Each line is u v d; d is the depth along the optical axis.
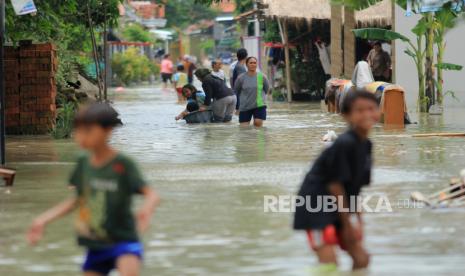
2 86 29.31
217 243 17.70
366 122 15.01
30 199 22.95
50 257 16.83
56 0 43.41
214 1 56.31
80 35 68.50
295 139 37.72
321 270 15.08
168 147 35.22
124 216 13.23
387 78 60.38
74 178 13.47
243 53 50.34
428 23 51.59
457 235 18.06
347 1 40.31
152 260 16.42
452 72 57.28
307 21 66.69
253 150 33.59
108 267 13.43
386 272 15.30
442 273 15.23
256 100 44.59
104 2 56.41
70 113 41.03
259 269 15.71
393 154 31.44
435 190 23.52
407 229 18.67
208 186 24.66
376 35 52.44
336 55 60.56
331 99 56.16
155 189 24.22
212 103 47.62
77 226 13.47
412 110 55.19
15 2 32.44
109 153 13.34
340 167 14.90
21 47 41.34
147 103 70.75
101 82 61.28
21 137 40.25
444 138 37.09
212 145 35.72
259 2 68.62
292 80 72.38
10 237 18.48
